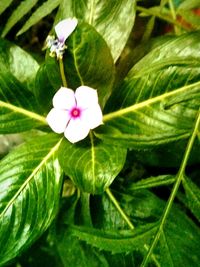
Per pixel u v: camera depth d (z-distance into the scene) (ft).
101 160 0.69
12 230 0.71
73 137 0.69
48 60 0.67
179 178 0.66
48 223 0.71
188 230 0.73
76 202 0.81
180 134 0.66
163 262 0.64
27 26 0.83
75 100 0.69
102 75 0.70
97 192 0.66
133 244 0.62
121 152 0.69
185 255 0.71
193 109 0.69
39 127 0.79
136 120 0.72
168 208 0.65
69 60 0.67
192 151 0.78
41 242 1.09
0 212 0.71
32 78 0.80
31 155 0.75
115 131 0.73
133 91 0.73
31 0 0.85
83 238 0.62
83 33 0.64
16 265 1.10
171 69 0.69
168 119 0.70
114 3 0.76
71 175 0.69
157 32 1.05
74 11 0.78
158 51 0.75
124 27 0.76
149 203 0.78
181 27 0.91
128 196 0.79
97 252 0.77
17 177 0.73
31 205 0.72
